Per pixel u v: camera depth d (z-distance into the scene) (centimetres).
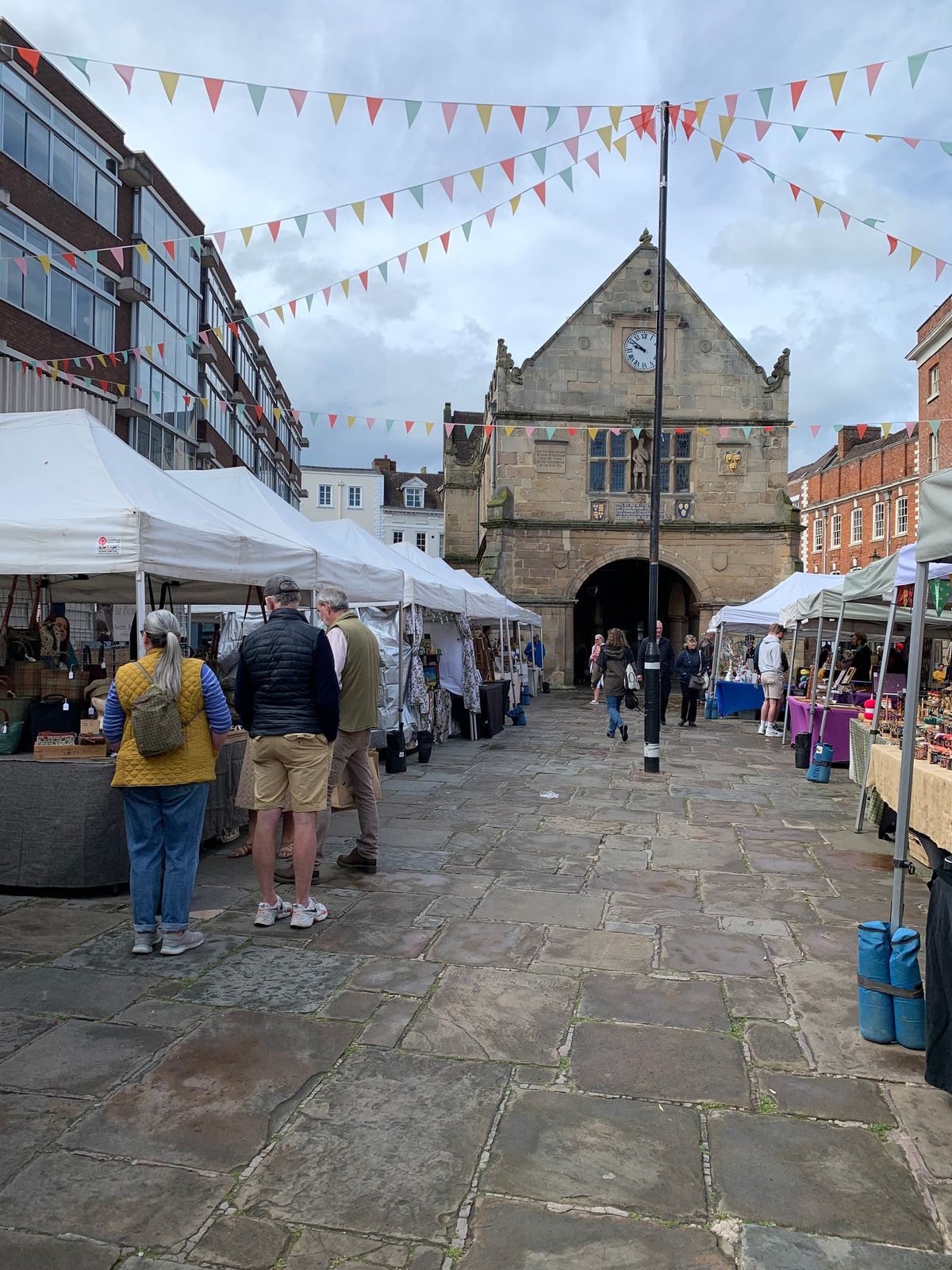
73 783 502
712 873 591
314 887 544
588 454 2611
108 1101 295
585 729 1533
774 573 2602
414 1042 340
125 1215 238
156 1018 357
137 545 512
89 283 1847
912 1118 290
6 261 1538
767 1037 349
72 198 1786
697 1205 245
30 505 536
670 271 2603
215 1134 276
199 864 587
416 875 573
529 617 2186
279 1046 335
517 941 453
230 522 660
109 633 1659
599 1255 225
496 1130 281
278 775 469
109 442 607
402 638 991
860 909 516
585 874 583
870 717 805
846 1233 235
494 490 2616
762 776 1024
